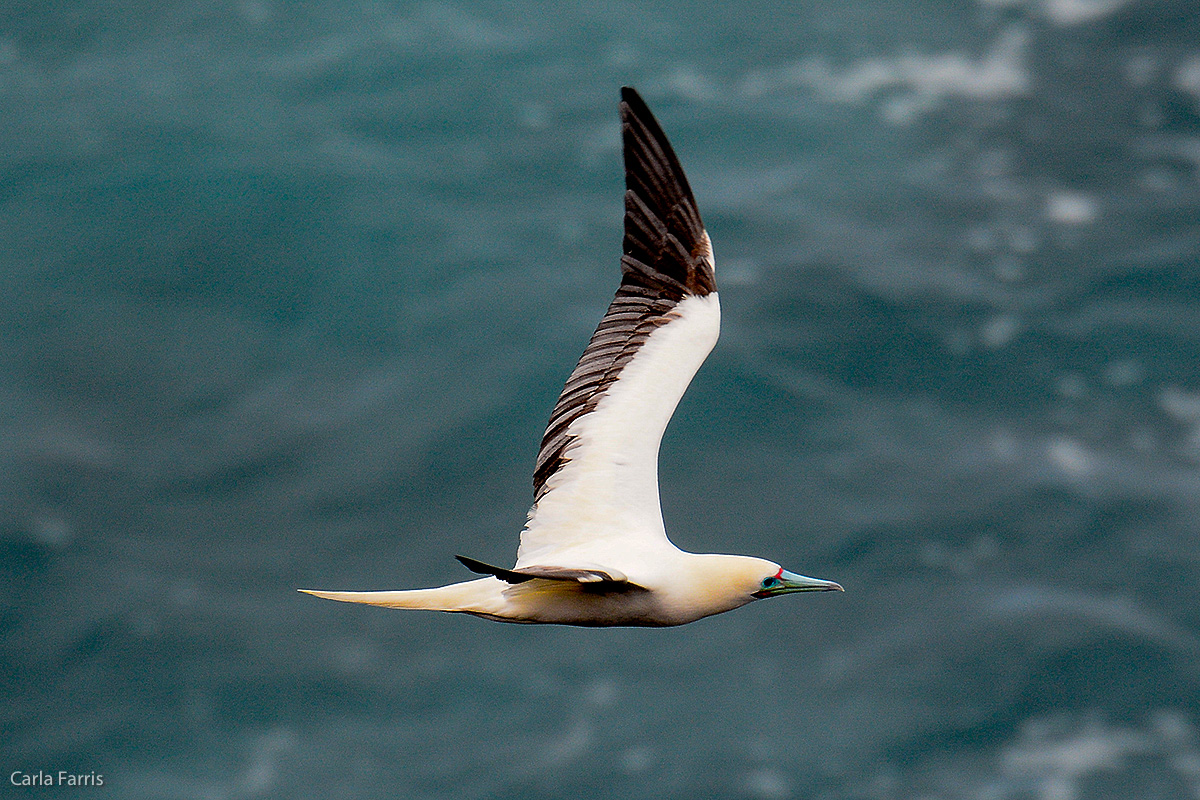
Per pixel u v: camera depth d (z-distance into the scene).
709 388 56.09
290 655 48.41
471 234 63.81
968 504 51.97
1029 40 74.25
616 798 43.31
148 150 67.62
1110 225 63.66
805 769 43.91
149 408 56.72
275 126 69.56
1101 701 45.44
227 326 60.22
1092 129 68.94
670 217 13.40
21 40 76.00
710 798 42.94
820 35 75.12
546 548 12.69
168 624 49.22
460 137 69.31
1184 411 55.25
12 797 43.97
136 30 76.12
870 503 52.09
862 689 46.31
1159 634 46.97
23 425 55.78
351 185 65.75
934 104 70.94
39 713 47.00
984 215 64.44
